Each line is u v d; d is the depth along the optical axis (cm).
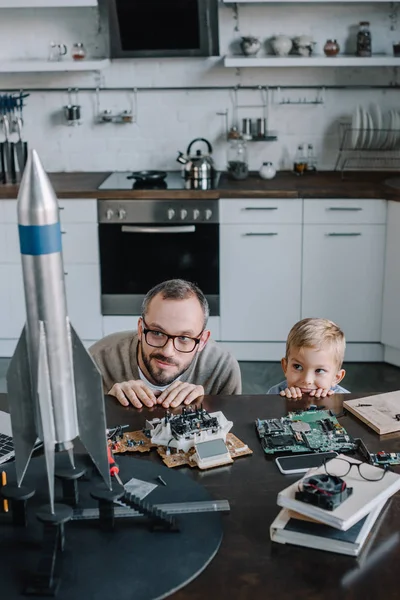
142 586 126
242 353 454
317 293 440
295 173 483
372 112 484
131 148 496
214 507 148
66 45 481
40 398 132
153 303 199
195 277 439
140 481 157
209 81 485
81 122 492
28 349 135
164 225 430
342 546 134
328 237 430
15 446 143
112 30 465
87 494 151
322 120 488
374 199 423
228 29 475
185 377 233
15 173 453
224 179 464
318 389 202
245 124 477
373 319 442
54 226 128
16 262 442
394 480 144
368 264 434
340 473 146
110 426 183
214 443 169
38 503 149
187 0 447
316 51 478
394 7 470
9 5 434
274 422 181
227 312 445
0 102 463
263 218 429
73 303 446
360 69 480
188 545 137
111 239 434
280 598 124
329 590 126
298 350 224
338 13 472
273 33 476
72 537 139
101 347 238
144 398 195
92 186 441
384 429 178
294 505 138
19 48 483
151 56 472
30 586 126
